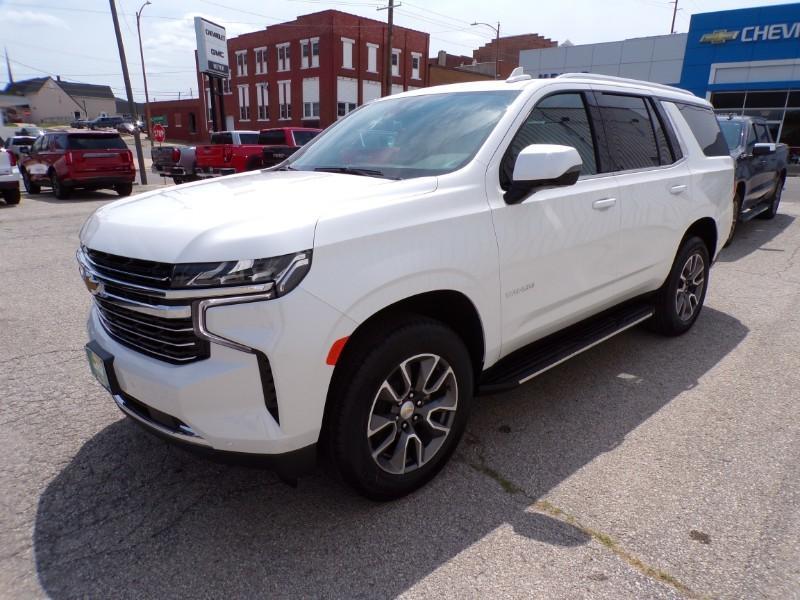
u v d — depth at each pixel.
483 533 2.41
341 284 2.13
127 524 2.49
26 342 4.61
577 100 3.41
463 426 2.83
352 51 40.53
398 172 2.88
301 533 2.42
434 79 46.53
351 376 2.28
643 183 3.71
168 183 20.62
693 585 2.12
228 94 49.34
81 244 2.61
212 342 2.04
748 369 4.09
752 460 2.94
